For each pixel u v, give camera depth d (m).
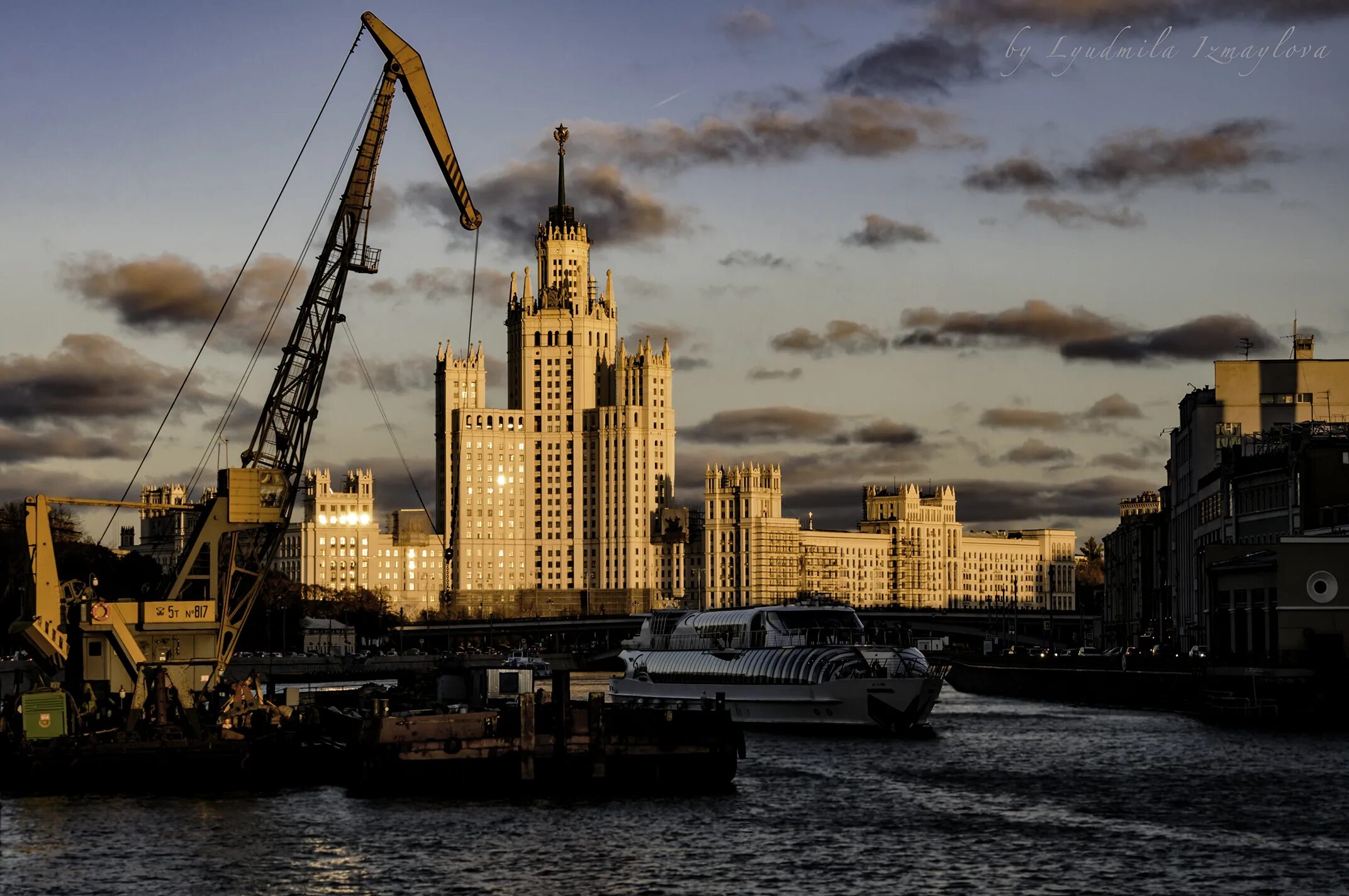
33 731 109.94
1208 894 78.56
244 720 115.69
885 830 94.94
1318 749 134.12
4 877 83.50
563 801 102.62
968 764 126.56
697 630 175.75
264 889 80.81
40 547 120.12
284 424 137.62
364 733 104.81
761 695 160.25
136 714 112.56
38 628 119.06
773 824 96.44
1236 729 155.88
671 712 106.06
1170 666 198.38
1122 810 102.06
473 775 103.94
